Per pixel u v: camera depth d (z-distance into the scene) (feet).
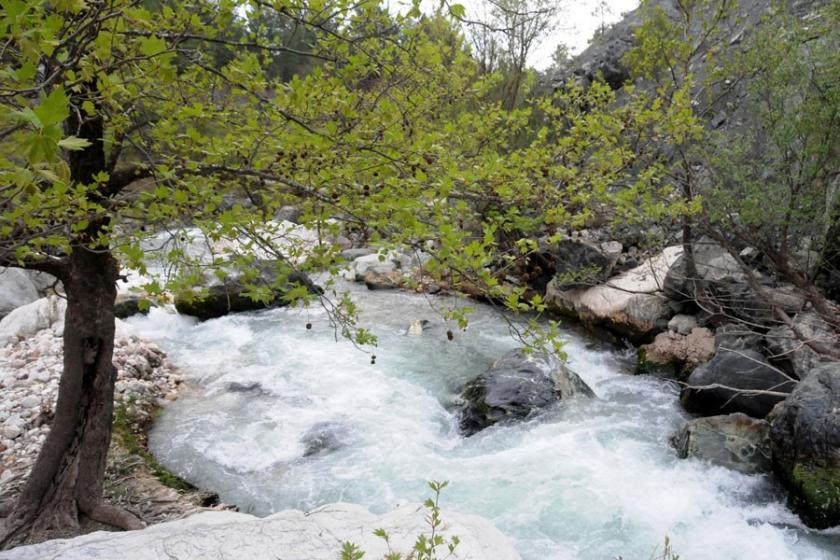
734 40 34.17
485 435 25.89
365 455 24.39
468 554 11.55
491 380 28.37
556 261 41.68
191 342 37.19
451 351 35.29
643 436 25.26
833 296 30.30
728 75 30.81
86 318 17.28
